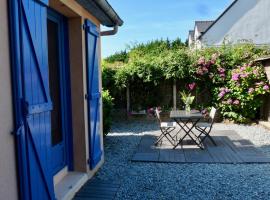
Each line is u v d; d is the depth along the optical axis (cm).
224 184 457
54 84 432
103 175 507
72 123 470
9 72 251
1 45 241
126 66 1060
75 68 462
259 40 1759
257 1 1762
